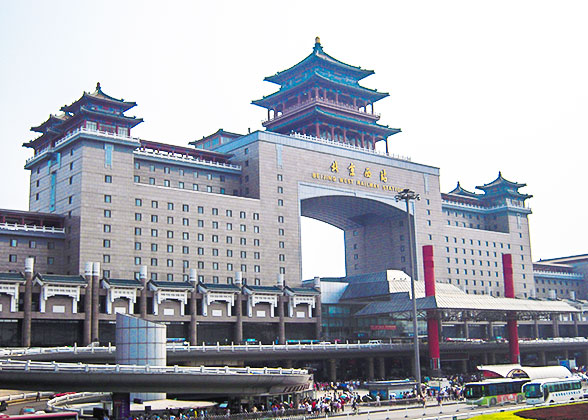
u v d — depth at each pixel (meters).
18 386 70.44
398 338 146.75
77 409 76.88
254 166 154.25
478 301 137.88
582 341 174.25
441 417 69.94
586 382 110.81
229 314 134.38
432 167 191.12
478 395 86.94
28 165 146.75
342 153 169.62
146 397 84.75
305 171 161.25
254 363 124.62
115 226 129.62
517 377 98.75
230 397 80.19
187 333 130.12
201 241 140.75
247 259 146.62
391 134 187.38
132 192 133.50
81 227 125.44
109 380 70.88
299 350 121.06
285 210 155.62
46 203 139.12
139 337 81.62
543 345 161.88
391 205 177.62
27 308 111.50
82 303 118.75
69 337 117.44
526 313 150.50
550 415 67.88
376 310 142.38
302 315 144.75
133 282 124.38
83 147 129.12
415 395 93.88
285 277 151.75
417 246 180.00
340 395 96.19
